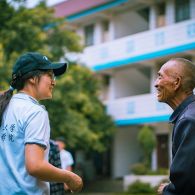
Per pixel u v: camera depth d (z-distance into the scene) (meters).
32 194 2.94
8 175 2.98
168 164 20.92
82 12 23.02
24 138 2.96
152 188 18.20
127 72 22.95
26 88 3.17
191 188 2.89
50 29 18.48
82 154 24.12
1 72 15.13
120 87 23.03
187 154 2.88
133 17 22.53
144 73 22.86
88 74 19.62
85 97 18.66
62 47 18.53
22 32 16.67
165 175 18.88
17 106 3.06
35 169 2.84
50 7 18.64
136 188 18.33
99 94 21.06
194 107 3.09
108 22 23.11
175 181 2.92
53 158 5.49
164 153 21.23
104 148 20.27
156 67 20.98
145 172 19.53
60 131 17.62
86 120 19.27
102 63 22.61
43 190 3.00
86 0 23.62
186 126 2.96
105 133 21.23
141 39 20.95
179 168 2.88
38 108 3.02
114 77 22.95
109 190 21.48
